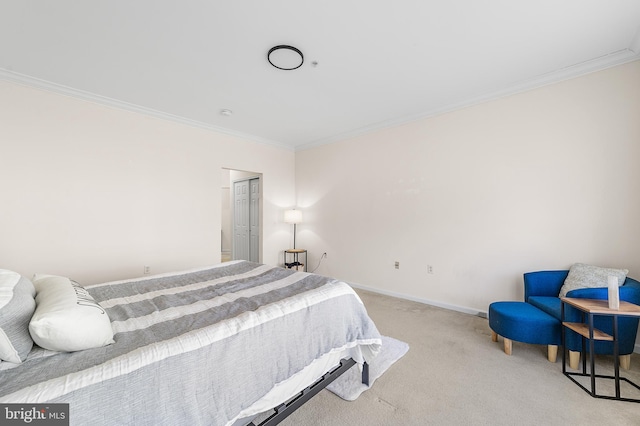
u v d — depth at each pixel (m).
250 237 5.37
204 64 2.30
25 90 2.53
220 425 0.96
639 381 1.76
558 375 1.86
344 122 3.81
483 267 2.97
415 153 3.52
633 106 2.18
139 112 3.24
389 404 1.59
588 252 2.38
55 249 2.70
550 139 2.55
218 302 1.54
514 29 1.88
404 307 3.28
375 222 3.97
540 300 2.25
